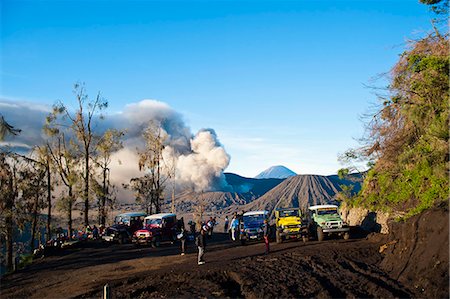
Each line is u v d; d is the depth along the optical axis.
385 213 27.08
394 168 27.72
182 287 14.95
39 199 37.31
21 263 24.88
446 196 20.02
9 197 32.81
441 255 12.34
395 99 23.64
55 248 30.44
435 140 20.66
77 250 30.58
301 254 19.27
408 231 15.04
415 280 12.70
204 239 19.39
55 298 14.92
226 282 15.68
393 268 14.86
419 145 22.72
